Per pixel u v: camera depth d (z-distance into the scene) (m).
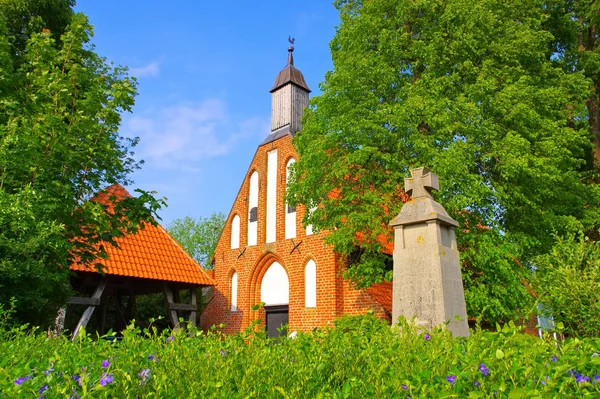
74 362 3.93
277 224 18.48
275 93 21.72
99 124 9.31
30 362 3.96
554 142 12.88
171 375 3.47
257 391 3.19
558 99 13.64
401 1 13.43
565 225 13.98
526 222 13.48
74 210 8.95
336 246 13.12
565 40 19.06
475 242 11.67
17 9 12.27
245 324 18.53
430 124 11.68
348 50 14.06
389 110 12.16
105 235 9.41
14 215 7.24
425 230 8.05
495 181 12.56
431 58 12.70
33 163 7.92
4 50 9.12
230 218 20.78
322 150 12.73
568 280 9.91
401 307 7.98
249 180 20.41
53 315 9.30
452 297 7.80
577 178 16.52
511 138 11.70
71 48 9.55
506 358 3.37
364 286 12.81
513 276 12.10
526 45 13.61
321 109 13.43
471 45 12.73
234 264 19.92
